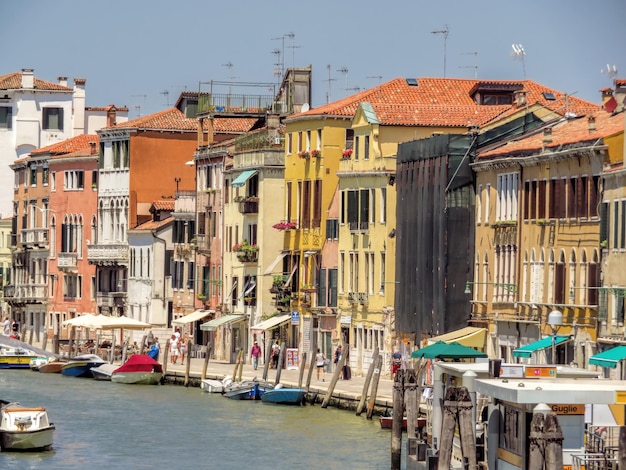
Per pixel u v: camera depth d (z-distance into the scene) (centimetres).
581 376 9769
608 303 12738
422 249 15975
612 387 8919
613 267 12762
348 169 18050
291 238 19525
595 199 13175
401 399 11244
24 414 12738
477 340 14900
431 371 14988
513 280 14550
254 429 13738
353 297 17638
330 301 18325
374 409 14162
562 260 13662
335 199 18425
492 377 9600
